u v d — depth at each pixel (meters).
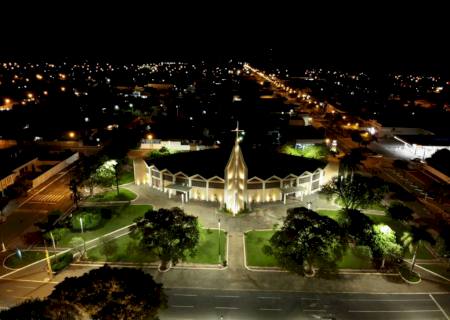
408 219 85.19
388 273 73.44
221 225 91.62
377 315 62.69
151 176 114.00
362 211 98.38
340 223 83.44
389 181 121.25
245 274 73.06
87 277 50.47
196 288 68.94
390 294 67.75
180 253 72.62
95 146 158.75
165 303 53.34
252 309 63.81
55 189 112.56
